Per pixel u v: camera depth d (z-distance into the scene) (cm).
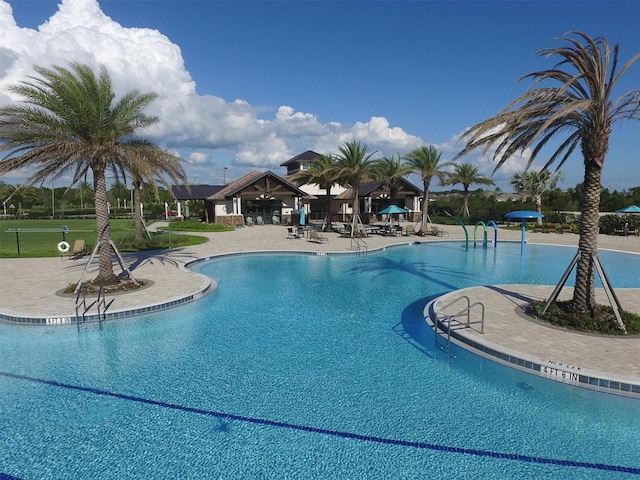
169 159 1298
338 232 3027
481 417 582
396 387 668
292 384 680
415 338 884
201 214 4941
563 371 659
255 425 568
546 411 594
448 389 659
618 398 615
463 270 1661
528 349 741
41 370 735
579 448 515
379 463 491
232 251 2003
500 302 1058
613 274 1563
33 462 495
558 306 963
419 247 2353
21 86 1073
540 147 1020
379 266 1742
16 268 1547
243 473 475
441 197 5684
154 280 1331
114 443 531
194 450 516
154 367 746
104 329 931
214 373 722
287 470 479
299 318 1024
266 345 848
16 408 612
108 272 1228
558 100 895
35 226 3903
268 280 1461
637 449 513
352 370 730
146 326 955
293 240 2492
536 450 511
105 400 634
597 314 875
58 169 1185
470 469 480
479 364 748
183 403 625
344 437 540
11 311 983
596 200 870
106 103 1176
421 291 1303
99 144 1159
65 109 1114
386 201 4438
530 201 4634
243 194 3572
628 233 2920
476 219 4056
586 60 835
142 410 606
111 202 7088
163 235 2756
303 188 4225
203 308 1101
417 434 545
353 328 950
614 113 842
